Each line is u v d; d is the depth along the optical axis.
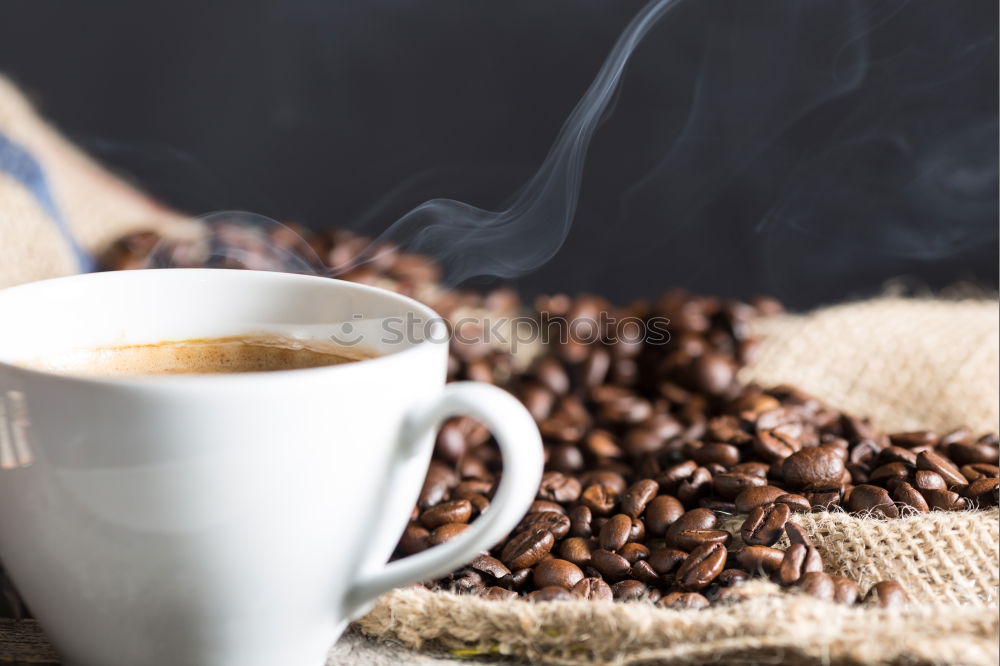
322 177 0.93
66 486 0.37
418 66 0.92
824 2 0.91
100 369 0.41
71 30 0.85
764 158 0.94
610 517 0.46
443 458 0.50
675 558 0.43
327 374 0.37
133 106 0.88
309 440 0.37
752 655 0.40
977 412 0.54
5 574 0.42
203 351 0.42
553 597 0.42
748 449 0.48
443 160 0.94
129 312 0.42
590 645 0.41
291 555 0.38
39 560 0.38
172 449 0.36
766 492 0.45
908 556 0.43
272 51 0.89
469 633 0.41
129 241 0.59
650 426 0.53
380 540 0.39
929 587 0.43
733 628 0.40
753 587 0.41
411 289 0.62
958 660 0.39
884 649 0.39
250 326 0.42
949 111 0.93
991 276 0.94
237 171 0.91
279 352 0.42
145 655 0.39
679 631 0.40
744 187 0.95
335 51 0.90
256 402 0.36
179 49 0.87
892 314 0.59
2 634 0.42
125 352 0.42
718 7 0.91
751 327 0.60
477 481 0.48
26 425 0.37
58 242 0.55
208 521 0.37
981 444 0.48
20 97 0.59
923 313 0.59
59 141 0.60
